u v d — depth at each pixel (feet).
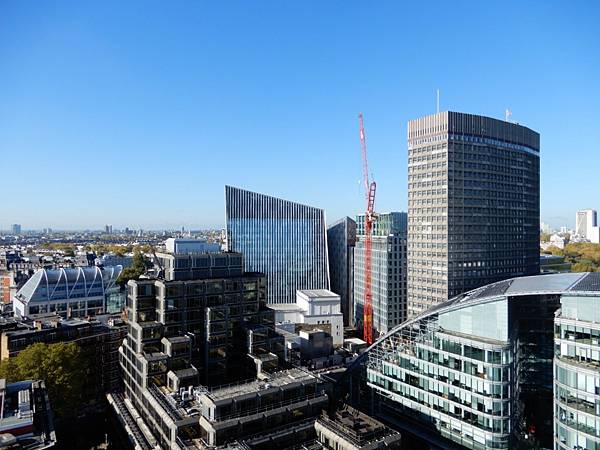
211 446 263.08
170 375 327.06
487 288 381.19
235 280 395.34
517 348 344.69
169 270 386.93
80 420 416.26
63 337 437.17
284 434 283.38
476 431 321.73
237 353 390.42
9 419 256.93
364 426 289.53
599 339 275.59
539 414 357.20
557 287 311.88
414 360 375.45
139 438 309.42
